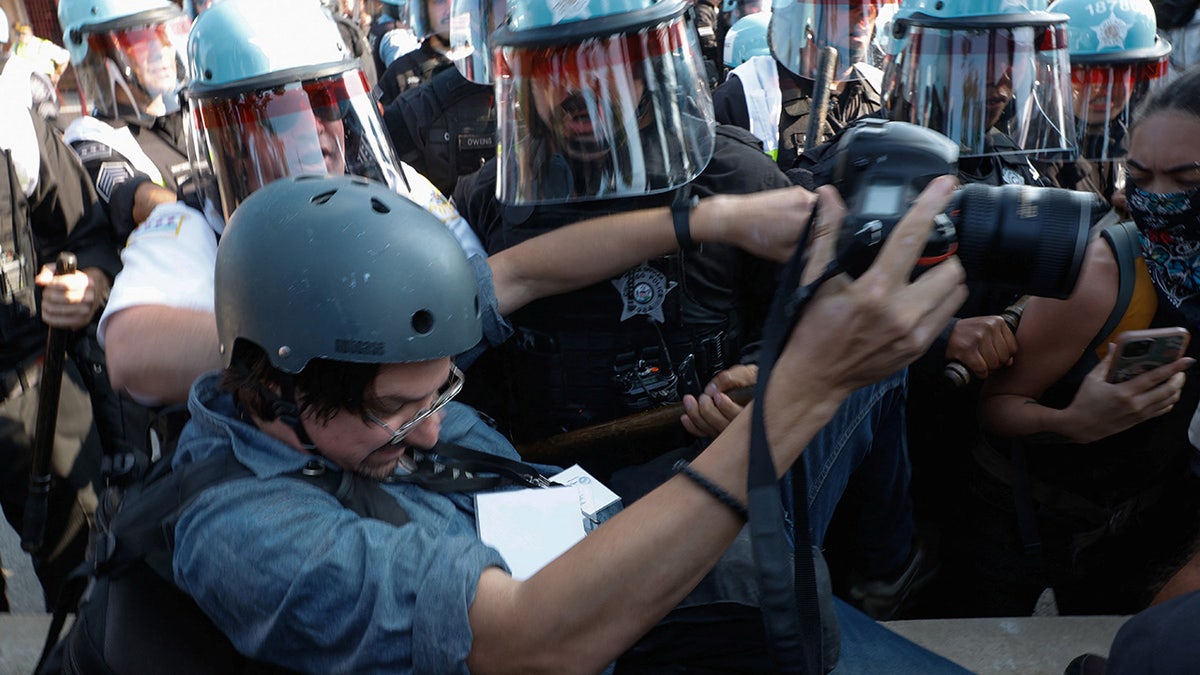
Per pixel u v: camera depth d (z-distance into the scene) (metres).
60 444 2.81
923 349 0.97
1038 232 1.09
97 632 1.21
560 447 1.84
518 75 1.69
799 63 3.34
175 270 1.80
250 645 1.11
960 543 2.28
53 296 2.28
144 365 1.71
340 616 1.07
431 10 4.35
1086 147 2.80
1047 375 1.88
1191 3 4.06
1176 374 1.73
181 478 1.19
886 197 1.01
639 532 1.00
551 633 1.00
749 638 1.30
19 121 2.67
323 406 1.15
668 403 1.81
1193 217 1.64
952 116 2.28
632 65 1.66
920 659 1.49
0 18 2.80
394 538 1.11
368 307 1.12
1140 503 2.00
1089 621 2.11
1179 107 1.62
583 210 1.78
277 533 1.10
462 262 1.23
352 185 1.22
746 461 1.00
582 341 1.80
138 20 3.05
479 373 1.96
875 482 1.81
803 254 1.04
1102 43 2.71
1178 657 0.90
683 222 1.68
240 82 1.83
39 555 2.87
